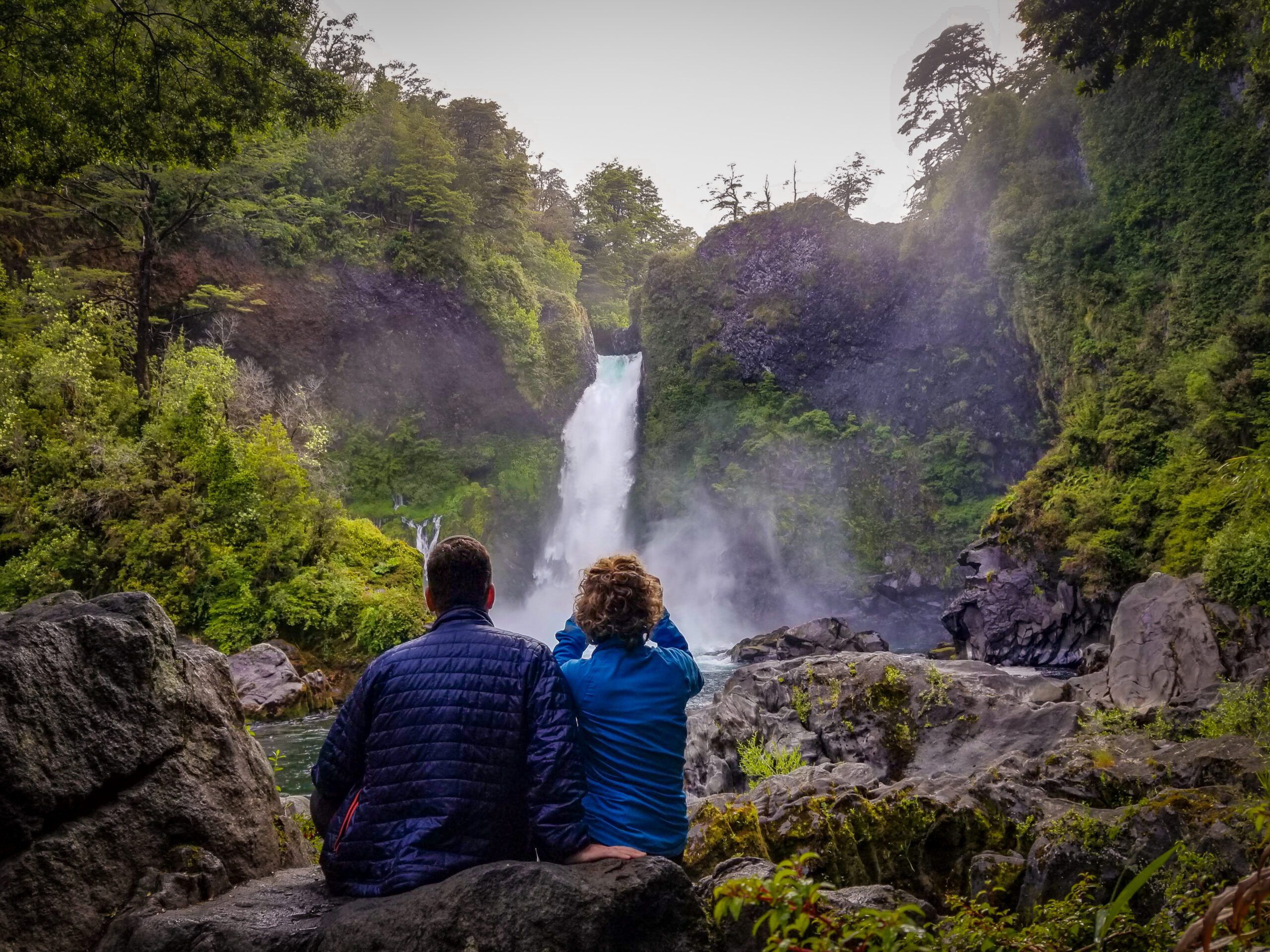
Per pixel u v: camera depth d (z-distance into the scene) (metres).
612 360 60.69
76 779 3.39
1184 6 12.41
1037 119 41.09
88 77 10.80
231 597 25.92
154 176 31.75
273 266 43.69
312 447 34.78
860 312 51.25
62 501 25.48
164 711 3.79
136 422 29.09
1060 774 7.48
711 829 6.47
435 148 50.81
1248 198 33.03
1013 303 41.56
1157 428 29.28
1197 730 10.57
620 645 3.37
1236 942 1.78
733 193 70.50
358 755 3.10
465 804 2.89
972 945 3.39
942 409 48.44
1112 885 5.34
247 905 3.31
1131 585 26.44
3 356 27.59
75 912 3.27
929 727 11.40
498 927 2.63
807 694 12.27
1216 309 32.72
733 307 55.34
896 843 6.61
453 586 3.33
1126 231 37.22
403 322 48.19
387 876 2.85
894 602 47.28
